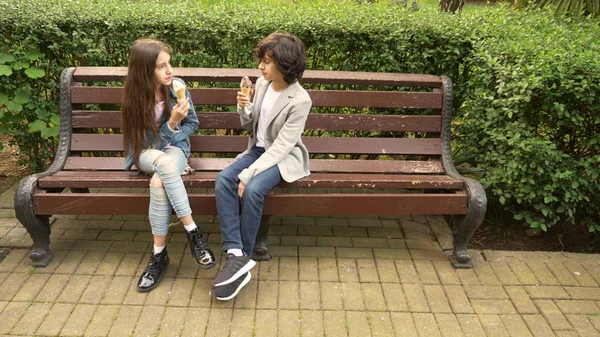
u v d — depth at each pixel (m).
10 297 2.66
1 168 4.25
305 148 2.97
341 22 3.51
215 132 3.96
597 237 3.52
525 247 3.39
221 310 2.61
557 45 3.18
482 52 3.22
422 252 3.21
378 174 3.21
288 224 3.48
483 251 3.24
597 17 4.43
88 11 3.56
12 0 3.62
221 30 3.50
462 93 3.66
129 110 2.76
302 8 3.85
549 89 2.92
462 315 2.65
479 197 2.90
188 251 3.11
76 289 2.74
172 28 3.54
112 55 3.63
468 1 8.80
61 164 3.13
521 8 4.77
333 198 2.88
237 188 2.78
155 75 2.69
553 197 3.08
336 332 2.49
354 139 3.33
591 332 2.56
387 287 2.85
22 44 3.46
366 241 3.30
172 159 2.75
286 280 2.87
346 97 3.32
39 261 2.92
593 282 2.95
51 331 2.44
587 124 3.14
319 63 3.68
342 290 2.80
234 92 3.28
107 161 3.17
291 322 2.54
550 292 2.85
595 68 2.91
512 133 3.10
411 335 2.49
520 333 2.54
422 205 2.94
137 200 2.83
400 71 3.63
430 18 3.64
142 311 2.59
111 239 3.22
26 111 3.71
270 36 2.70
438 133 3.43
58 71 3.61
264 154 2.80
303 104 2.77
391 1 4.61
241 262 2.63
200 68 3.33
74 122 3.24
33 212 2.81
